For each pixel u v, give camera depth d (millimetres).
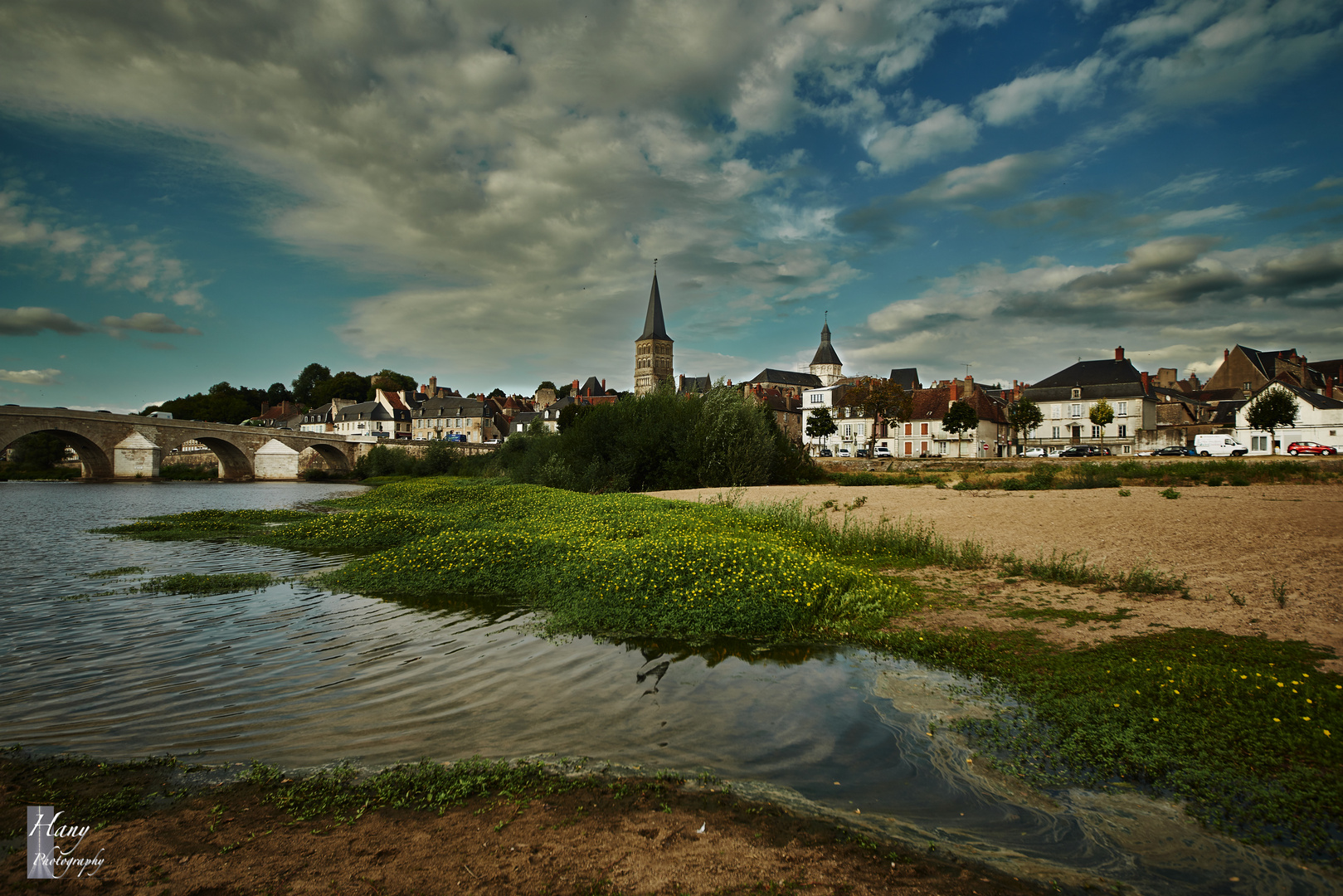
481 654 9258
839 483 39594
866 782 5465
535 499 28625
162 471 82938
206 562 18109
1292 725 5730
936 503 24469
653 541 14945
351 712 7148
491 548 15891
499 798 5203
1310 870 4121
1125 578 11672
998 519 19703
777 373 139375
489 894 3938
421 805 5098
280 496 49969
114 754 6160
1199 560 12797
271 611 11930
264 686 7980
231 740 6445
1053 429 79625
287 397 167500
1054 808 5008
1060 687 7176
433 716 7023
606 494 32312
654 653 9211
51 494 51281
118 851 4449
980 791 5293
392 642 9891
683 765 5812
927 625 9883
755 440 37031
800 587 11234
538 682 8062
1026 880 4125
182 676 8391
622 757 5977
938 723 6582
